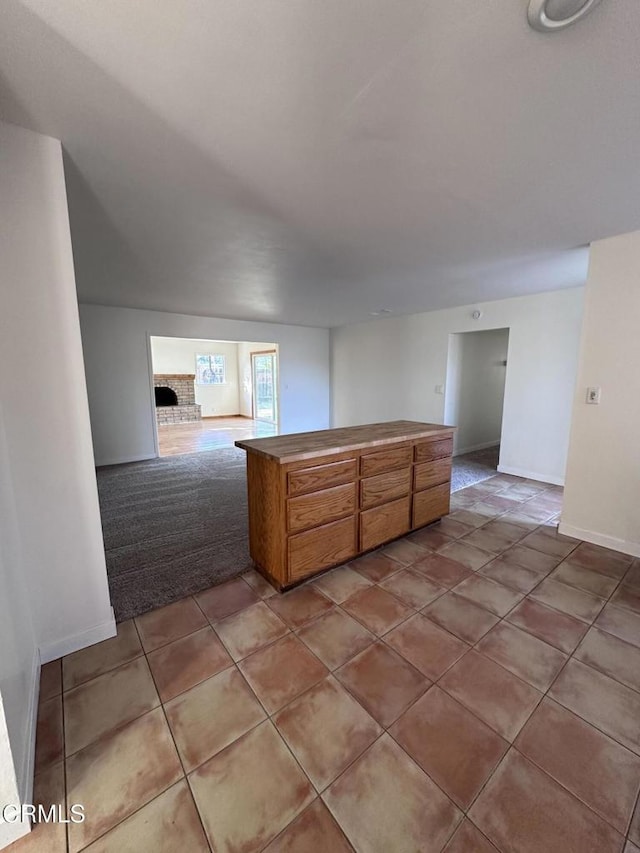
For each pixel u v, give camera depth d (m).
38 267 1.53
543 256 2.99
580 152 1.60
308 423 7.70
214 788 1.20
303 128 1.45
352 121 1.40
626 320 2.56
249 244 2.74
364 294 4.45
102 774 1.24
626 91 1.24
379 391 6.71
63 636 1.74
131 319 5.56
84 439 1.70
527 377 4.62
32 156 1.48
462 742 1.34
